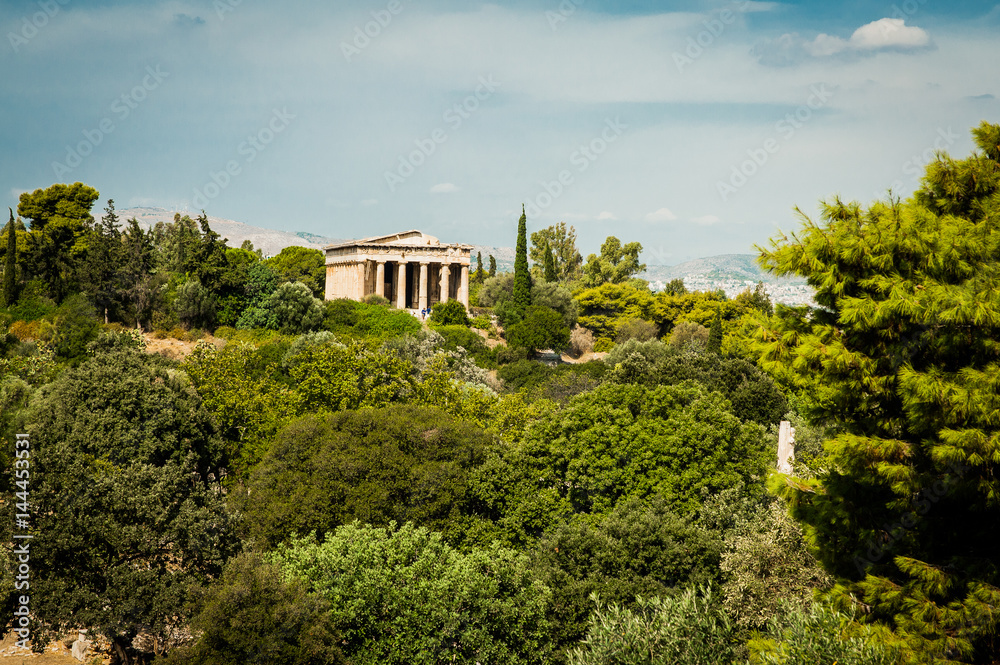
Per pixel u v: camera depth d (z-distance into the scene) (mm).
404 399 64938
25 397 52969
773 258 26484
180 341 102000
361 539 36906
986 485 22203
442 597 34531
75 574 38688
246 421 62000
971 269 23688
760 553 32344
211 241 109375
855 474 25703
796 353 25391
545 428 49969
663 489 45156
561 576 37125
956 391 22172
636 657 27078
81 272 102000
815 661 22734
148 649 43188
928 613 23266
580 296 147625
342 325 112875
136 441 49812
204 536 40844
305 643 30984
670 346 109500
